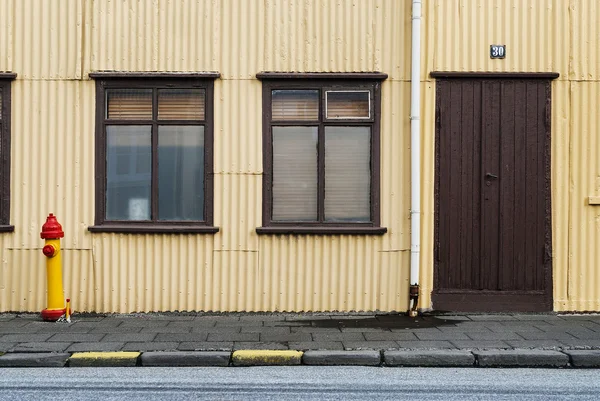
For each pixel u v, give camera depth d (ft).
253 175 30.68
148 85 30.66
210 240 30.58
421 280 30.83
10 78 30.37
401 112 30.73
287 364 23.34
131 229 30.40
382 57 30.73
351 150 30.94
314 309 30.60
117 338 25.70
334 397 19.53
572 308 30.89
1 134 30.48
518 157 30.89
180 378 21.62
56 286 29.22
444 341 25.25
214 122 30.60
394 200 30.73
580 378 21.83
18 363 23.11
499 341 25.23
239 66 30.60
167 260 30.53
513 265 30.91
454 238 30.89
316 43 30.68
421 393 19.95
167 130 30.83
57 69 30.53
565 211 30.89
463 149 30.86
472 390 20.30
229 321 29.14
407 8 30.73
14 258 30.45
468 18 30.78
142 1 30.58
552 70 30.81
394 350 23.85
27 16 30.55
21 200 30.48
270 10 30.68
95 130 30.58
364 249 30.66
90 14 30.60
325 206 30.94
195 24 30.63
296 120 30.78
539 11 30.78
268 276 30.60
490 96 30.83
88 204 30.58
